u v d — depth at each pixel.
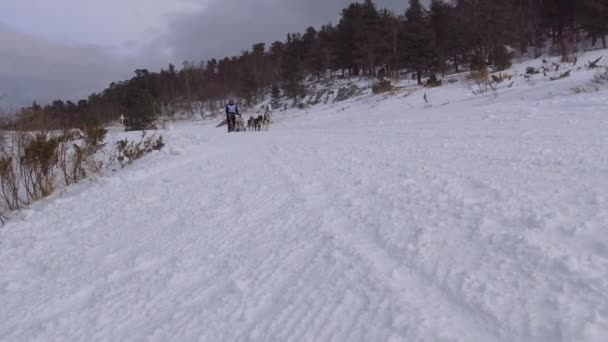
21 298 4.04
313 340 2.60
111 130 21.61
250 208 5.65
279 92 70.19
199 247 4.54
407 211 4.44
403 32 53.22
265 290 3.32
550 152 6.08
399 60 58.72
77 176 10.12
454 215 4.09
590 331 2.20
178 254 4.43
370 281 3.13
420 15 56.44
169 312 3.25
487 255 3.19
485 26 46.81
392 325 2.56
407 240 3.71
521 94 15.91
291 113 49.03
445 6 60.50
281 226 4.73
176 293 3.54
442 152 7.35
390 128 12.60
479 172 5.56
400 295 2.87
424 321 2.53
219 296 3.35
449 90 25.81
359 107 30.97
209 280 3.68
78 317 3.40
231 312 3.08
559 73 20.75
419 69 50.38
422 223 4.03
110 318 3.30
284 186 6.49
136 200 7.19
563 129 7.84
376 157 7.73
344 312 2.82
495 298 2.64
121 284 3.92
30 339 3.18
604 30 39.88
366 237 3.98
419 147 8.20
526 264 2.95
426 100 22.69
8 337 3.29
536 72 23.72
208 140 14.04
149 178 8.94
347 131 13.48
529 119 9.93
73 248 5.30
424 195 4.89
